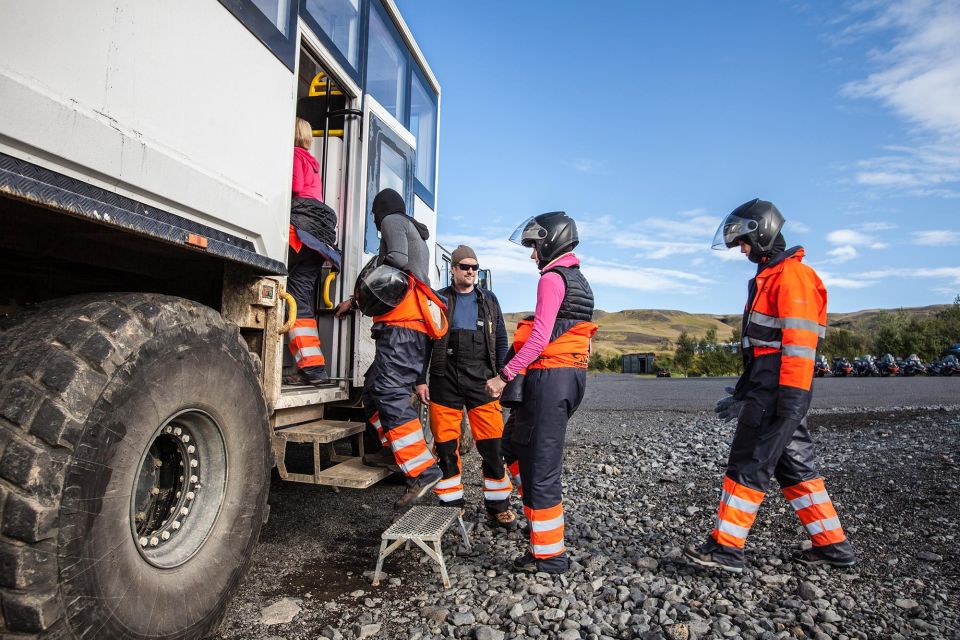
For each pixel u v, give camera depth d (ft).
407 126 17.99
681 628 9.18
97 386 6.24
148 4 7.24
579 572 11.59
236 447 8.54
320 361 13.10
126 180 6.89
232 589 8.38
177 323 7.41
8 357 6.30
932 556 12.39
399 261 12.59
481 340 14.37
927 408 39.11
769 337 11.14
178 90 7.77
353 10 13.98
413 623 9.44
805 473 11.96
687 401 51.24
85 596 5.98
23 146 5.69
